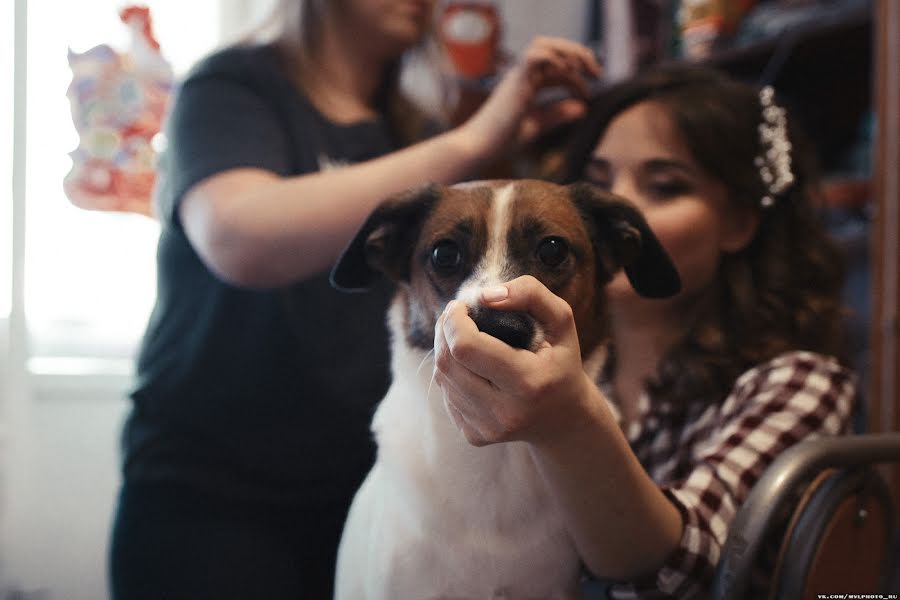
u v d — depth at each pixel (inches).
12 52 79.4
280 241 40.1
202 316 49.1
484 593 36.7
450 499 36.4
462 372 26.3
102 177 87.2
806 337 51.7
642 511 32.0
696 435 47.3
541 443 28.6
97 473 88.4
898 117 65.8
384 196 41.6
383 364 50.9
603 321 41.2
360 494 43.0
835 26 75.2
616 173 51.5
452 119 75.1
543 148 61.1
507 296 26.1
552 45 51.1
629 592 41.2
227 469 48.8
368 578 38.1
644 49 93.3
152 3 88.7
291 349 49.3
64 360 88.7
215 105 46.8
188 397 48.6
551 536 36.4
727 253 53.0
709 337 49.7
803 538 35.4
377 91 61.4
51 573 86.0
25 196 79.9
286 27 54.5
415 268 39.6
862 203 77.8
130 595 47.3
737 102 52.7
